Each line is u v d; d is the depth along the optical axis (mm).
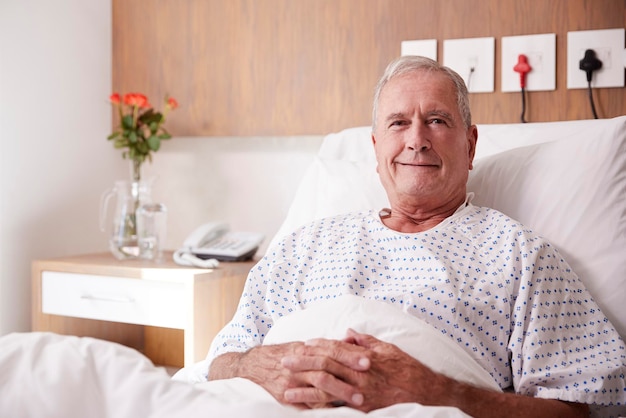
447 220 1570
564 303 1406
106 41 2785
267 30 2514
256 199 2625
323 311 1344
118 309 2215
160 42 2703
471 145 1674
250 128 2559
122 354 999
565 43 2105
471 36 2217
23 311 2508
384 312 1311
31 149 2529
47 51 2574
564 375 1301
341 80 2408
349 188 1881
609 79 2053
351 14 2383
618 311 1479
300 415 949
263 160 2607
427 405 1183
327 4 2416
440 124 1574
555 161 1640
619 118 1611
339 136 2178
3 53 2432
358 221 1624
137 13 2742
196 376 1580
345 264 1533
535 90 2145
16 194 2482
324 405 1186
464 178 1617
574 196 1578
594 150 1596
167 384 951
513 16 2162
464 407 1199
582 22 2084
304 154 2537
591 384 1286
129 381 952
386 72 1660
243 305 1633
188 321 2092
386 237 1556
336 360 1194
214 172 2695
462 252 1496
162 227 2391
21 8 2482
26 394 924
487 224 1553
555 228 1576
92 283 2264
